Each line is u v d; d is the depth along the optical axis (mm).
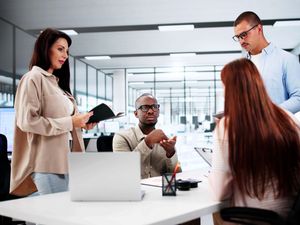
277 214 1074
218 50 8086
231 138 1205
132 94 12812
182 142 8555
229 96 1263
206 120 12156
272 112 1229
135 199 1278
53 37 1784
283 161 1163
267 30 6441
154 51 8156
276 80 2354
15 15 5449
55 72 1930
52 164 1656
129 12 5402
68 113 1820
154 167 2127
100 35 6738
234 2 5043
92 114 1785
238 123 1201
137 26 6133
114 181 1280
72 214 1103
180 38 7020
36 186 1646
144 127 2303
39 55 1794
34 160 1653
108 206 1208
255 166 1166
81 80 9281
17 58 5727
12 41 5730
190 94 13477
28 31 6078
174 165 2123
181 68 10531
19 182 1660
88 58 8898
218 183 1254
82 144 1881
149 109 2254
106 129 7145
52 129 1620
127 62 9523
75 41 7145
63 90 1962
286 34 6699
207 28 6293
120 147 2225
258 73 1291
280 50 2406
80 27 6156
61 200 1324
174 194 1369
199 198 1324
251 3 5055
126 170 1276
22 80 1703
